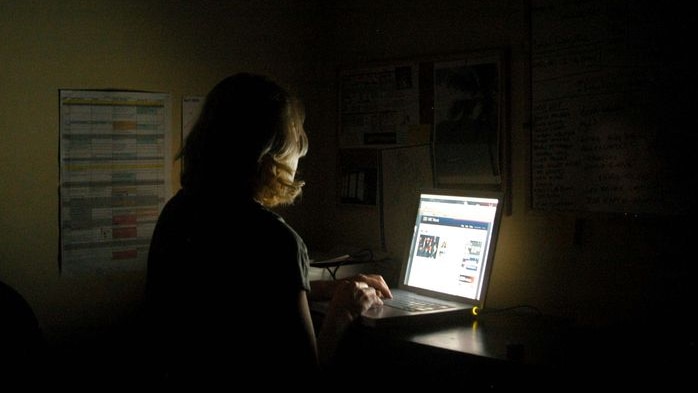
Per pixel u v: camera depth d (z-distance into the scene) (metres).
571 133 1.94
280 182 1.40
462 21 2.21
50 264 1.99
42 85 1.96
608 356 1.50
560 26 1.95
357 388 1.80
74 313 2.03
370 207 2.47
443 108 2.25
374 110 2.45
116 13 2.10
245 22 2.42
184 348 1.26
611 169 1.86
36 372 1.67
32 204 1.95
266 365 1.24
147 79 2.17
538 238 2.03
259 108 1.35
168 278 1.29
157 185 2.19
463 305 1.92
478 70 2.15
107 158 2.09
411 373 1.71
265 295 1.23
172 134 2.23
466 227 2.02
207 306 1.24
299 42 2.58
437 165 2.27
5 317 1.65
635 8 1.80
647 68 1.79
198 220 1.28
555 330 1.77
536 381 1.42
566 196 1.95
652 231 1.80
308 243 2.61
